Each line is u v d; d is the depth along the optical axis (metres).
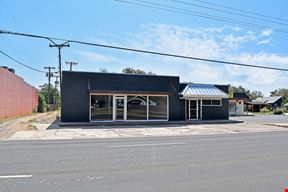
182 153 11.09
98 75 26.83
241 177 7.43
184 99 30.50
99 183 6.76
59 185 6.58
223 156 10.51
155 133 19.92
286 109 75.00
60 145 13.22
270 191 6.25
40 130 20.75
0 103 29.23
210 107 31.78
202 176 7.50
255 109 75.38
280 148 12.75
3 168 8.25
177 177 7.38
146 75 28.50
